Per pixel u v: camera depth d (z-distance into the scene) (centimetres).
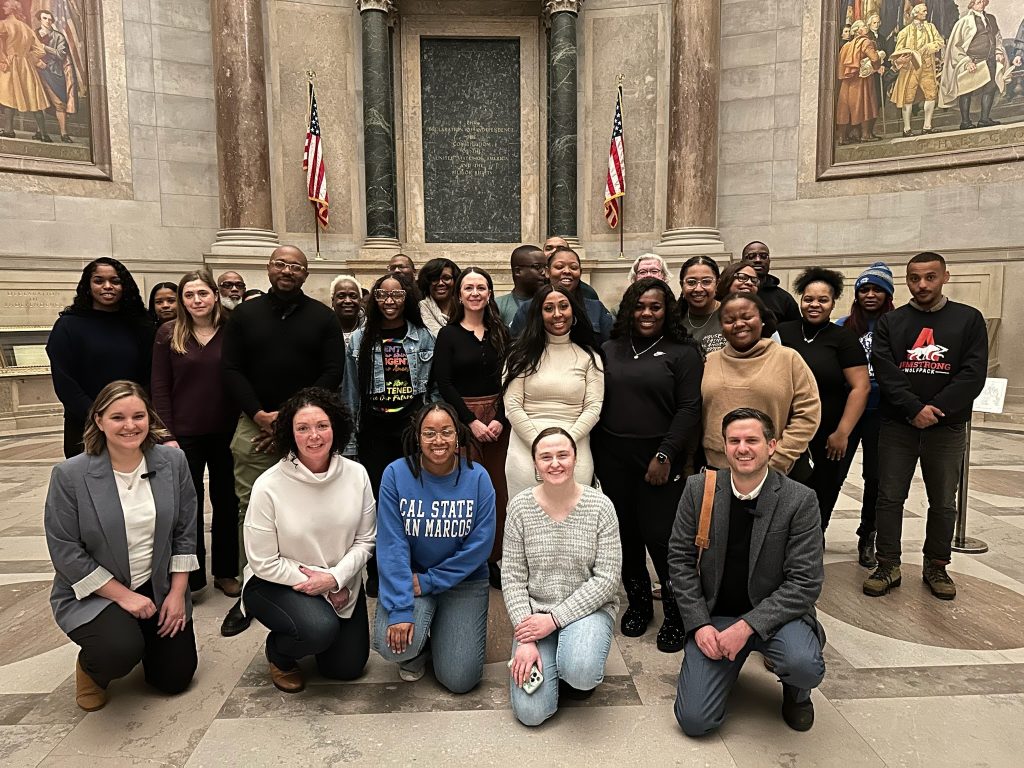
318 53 946
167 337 324
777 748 206
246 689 243
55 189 845
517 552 246
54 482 223
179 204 916
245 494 318
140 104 891
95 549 225
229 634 287
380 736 213
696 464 308
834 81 902
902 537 408
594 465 316
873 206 886
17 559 376
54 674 254
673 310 304
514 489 309
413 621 236
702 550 230
